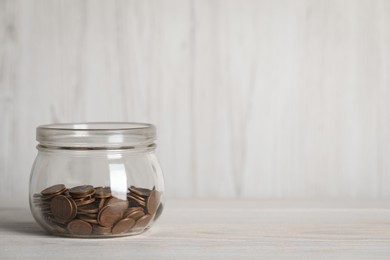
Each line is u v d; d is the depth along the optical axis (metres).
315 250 0.62
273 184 0.86
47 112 0.86
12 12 0.85
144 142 0.66
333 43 0.85
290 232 0.68
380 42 0.85
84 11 0.85
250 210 0.78
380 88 0.85
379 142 0.86
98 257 0.60
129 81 0.85
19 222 0.72
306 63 0.85
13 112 0.85
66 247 0.63
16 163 0.86
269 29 0.85
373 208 0.79
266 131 0.85
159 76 0.85
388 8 0.84
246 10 0.85
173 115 0.85
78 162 0.65
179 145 0.86
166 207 0.79
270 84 0.85
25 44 0.85
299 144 0.86
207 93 0.85
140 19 0.85
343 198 0.86
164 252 0.61
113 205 0.64
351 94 0.85
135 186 0.65
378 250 0.62
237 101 0.85
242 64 0.85
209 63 0.85
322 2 0.85
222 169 0.86
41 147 0.66
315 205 0.81
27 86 0.85
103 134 0.65
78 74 0.85
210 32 0.85
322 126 0.85
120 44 0.85
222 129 0.85
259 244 0.64
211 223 0.72
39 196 0.65
